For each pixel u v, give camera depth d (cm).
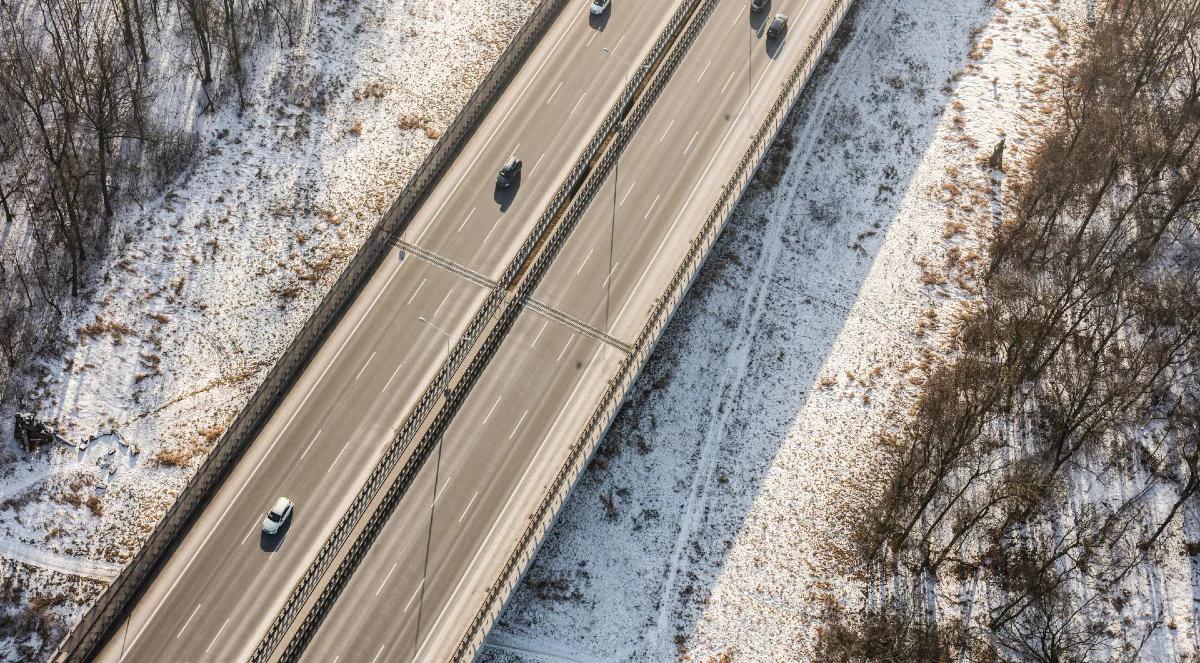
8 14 11188
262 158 10906
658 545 9519
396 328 9362
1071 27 12825
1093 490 9944
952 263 11131
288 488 8638
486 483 8762
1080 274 10256
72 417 9375
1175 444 10169
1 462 9125
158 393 9619
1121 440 10150
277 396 8981
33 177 10369
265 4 11438
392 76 11588
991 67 12419
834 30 11312
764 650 9150
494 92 10675
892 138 11875
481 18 12075
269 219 10606
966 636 9250
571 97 10744
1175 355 10581
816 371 10488
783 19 11288
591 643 9050
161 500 9181
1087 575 9569
